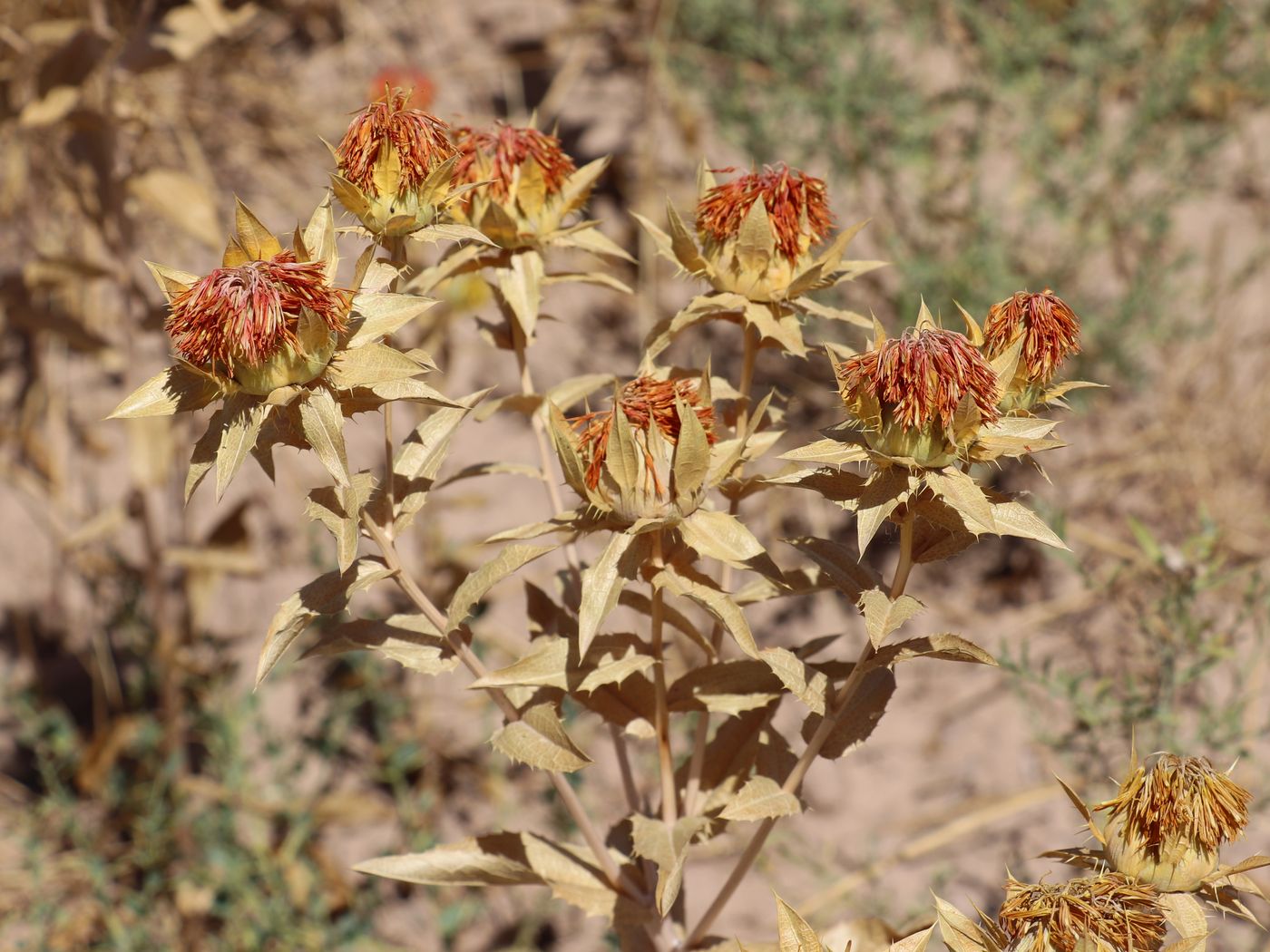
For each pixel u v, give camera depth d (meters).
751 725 2.64
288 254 1.95
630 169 6.04
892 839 4.98
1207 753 4.29
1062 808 4.86
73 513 5.58
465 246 2.51
